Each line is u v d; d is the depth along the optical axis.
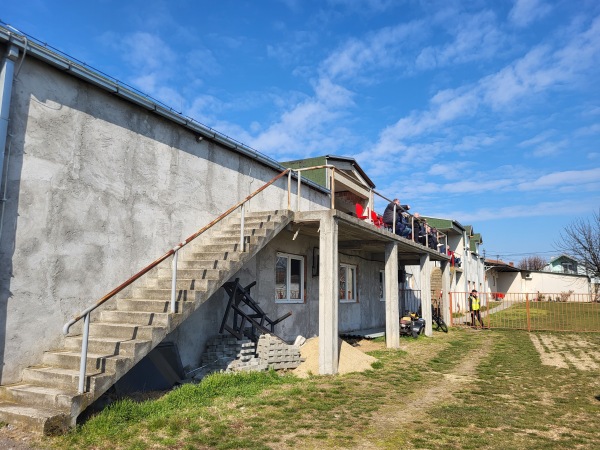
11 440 4.48
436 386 8.23
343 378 8.69
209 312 9.30
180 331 8.49
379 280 20.30
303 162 18.86
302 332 12.95
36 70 6.11
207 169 9.48
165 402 6.18
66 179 6.47
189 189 8.93
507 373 9.77
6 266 5.63
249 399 6.73
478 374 9.56
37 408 4.98
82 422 5.14
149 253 7.92
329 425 5.59
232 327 9.98
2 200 5.57
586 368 10.48
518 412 6.48
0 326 5.54
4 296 5.59
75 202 6.59
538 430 5.65
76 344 6.23
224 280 7.67
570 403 7.14
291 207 12.71
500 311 29.81
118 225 7.32
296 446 4.84
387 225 14.57
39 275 6.03
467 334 18.45
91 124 6.91
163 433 5.07
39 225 6.05
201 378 7.85
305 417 5.93
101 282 6.97
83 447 4.49
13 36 5.64
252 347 9.23
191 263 8.21
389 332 13.09
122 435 4.88
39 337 5.99
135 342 5.88
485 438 5.23
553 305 29.20
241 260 8.13
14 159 5.77
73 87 6.65
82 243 6.68
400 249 16.08
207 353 8.91
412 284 24.72
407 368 10.03
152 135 8.10
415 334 16.11
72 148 6.58
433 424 5.77
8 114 5.66
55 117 6.35
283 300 12.32
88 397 5.14
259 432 5.25
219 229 9.66
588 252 28.59
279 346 9.30
